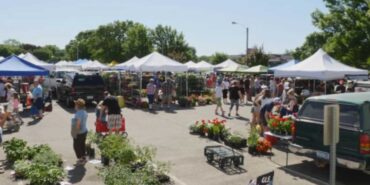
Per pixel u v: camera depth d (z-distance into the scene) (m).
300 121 9.54
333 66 17.30
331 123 5.76
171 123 16.81
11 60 19.75
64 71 33.69
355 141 8.12
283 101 16.12
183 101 23.17
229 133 12.90
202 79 28.14
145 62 23.02
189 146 12.12
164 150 11.57
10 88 16.52
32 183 8.08
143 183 7.21
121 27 92.62
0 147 11.53
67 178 8.67
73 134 9.95
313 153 9.12
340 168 9.70
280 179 8.78
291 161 10.36
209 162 10.19
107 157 9.61
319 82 26.03
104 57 91.19
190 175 9.05
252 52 54.25
